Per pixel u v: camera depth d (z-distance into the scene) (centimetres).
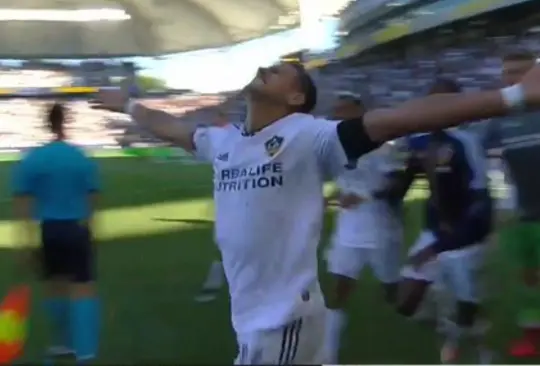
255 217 291
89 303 524
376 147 278
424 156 539
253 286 294
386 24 2183
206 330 645
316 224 291
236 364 304
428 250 543
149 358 572
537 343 567
